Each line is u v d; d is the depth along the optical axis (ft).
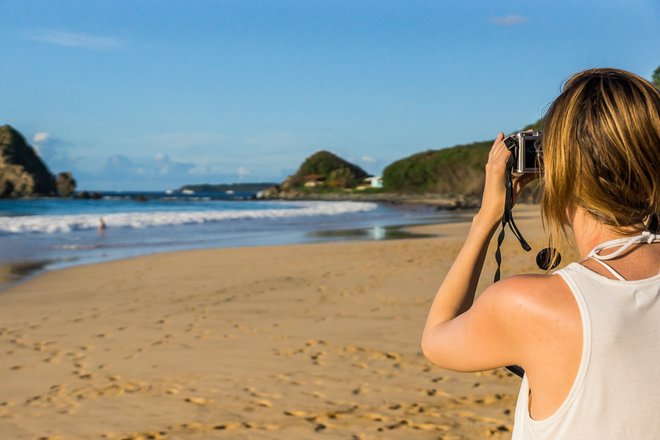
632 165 3.34
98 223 103.71
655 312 3.25
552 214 3.66
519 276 3.55
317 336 24.09
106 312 30.66
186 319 28.25
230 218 131.34
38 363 21.36
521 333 3.40
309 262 49.96
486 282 36.06
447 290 4.00
